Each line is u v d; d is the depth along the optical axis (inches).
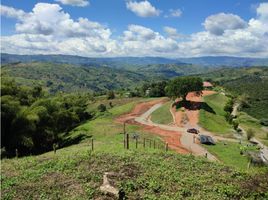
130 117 4564.5
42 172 1214.9
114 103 6471.5
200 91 4926.2
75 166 1255.5
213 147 2822.3
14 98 2657.5
